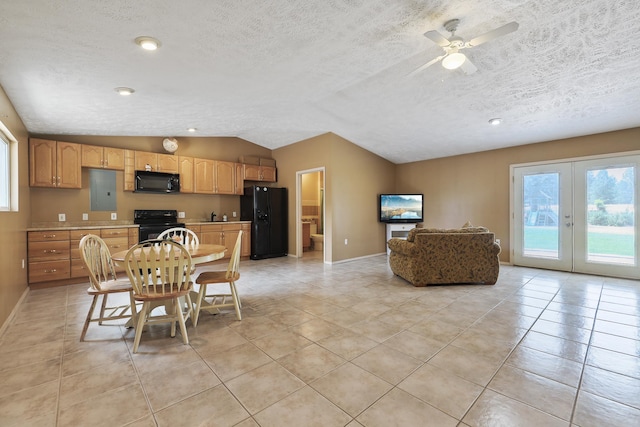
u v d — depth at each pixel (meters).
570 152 4.92
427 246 4.04
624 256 4.48
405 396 1.70
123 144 5.18
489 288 3.98
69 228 4.13
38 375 1.92
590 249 4.76
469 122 4.71
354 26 2.23
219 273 3.09
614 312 3.04
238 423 1.49
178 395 1.71
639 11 2.32
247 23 2.04
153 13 1.81
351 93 4.08
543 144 5.20
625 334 2.51
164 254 2.33
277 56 2.60
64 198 4.60
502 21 2.46
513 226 5.54
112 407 1.61
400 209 6.73
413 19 2.22
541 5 2.29
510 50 2.93
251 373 1.94
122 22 1.87
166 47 2.24
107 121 4.16
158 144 5.55
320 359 2.12
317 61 2.78
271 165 6.95
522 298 3.53
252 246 6.28
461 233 4.12
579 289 3.90
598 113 4.04
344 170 6.01
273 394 1.72
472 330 2.61
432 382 1.84
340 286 4.11
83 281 4.33
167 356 2.17
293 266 5.58
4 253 2.72
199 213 6.06
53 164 4.29
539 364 2.04
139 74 2.69
